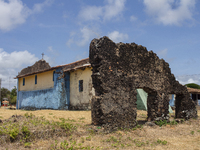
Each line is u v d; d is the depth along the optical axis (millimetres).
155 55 10281
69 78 17391
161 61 10688
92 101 7910
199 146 6703
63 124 6926
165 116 10383
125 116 8109
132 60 8836
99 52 7676
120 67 8273
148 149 6055
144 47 9586
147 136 7621
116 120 7766
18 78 24016
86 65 15148
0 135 5371
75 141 5793
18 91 23688
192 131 8789
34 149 5133
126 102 8242
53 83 18047
